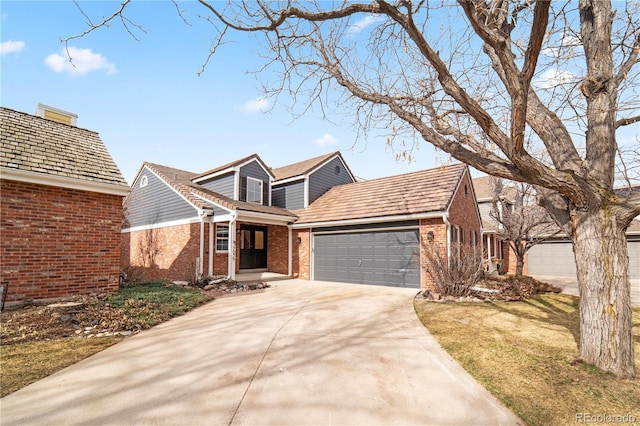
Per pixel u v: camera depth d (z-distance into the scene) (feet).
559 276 61.05
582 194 13.20
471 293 30.73
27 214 23.20
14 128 26.35
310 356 14.84
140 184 55.93
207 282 37.76
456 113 17.89
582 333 13.84
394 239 39.01
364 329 19.45
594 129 14.10
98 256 26.78
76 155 27.76
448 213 35.35
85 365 13.73
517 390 11.50
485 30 10.94
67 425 9.25
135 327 19.61
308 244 47.29
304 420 9.55
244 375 12.71
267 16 15.14
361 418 9.69
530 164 12.72
